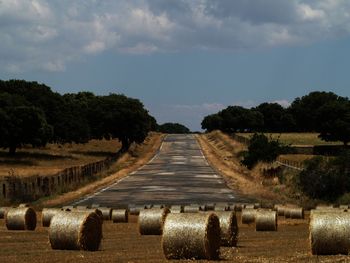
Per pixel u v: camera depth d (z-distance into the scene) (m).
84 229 30.98
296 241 36.84
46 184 85.38
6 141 161.88
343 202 80.25
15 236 39.09
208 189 95.69
